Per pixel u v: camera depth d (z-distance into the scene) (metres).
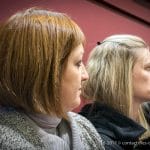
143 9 1.90
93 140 0.76
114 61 1.00
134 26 1.86
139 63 1.00
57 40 0.59
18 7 1.18
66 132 0.69
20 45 0.58
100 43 1.08
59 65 0.60
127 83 0.98
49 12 0.64
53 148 0.63
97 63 1.03
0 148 0.57
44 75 0.58
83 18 1.49
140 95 1.01
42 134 0.61
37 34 0.58
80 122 0.77
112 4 1.65
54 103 0.60
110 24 1.66
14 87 0.59
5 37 0.60
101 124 0.94
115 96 0.98
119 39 1.03
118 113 0.96
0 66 0.60
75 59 0.63
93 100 1.02
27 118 0.61
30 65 0.58
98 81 1.00
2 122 0.60
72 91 0.63
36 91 0.58
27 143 0.58
